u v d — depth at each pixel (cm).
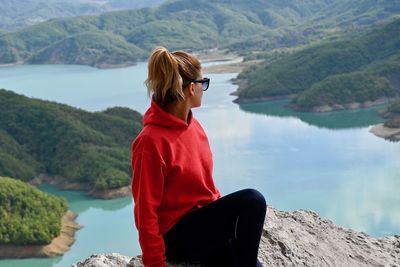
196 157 442
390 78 15225
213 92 16188
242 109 13575
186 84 437
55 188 9206
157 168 421
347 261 683
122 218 7162
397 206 6581
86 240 6369
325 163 8538
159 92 432
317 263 631
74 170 9331
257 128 11294
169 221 441
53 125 10831
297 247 648
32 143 10675
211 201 454
